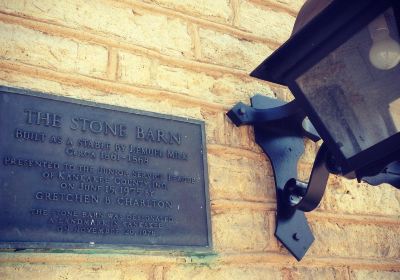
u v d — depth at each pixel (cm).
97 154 167
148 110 188
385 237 225
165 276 165
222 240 183
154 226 167
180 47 209
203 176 185
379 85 143
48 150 160
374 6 138
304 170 216
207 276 174
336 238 212
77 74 179
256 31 236
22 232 146
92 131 170
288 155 210
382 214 229
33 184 153
